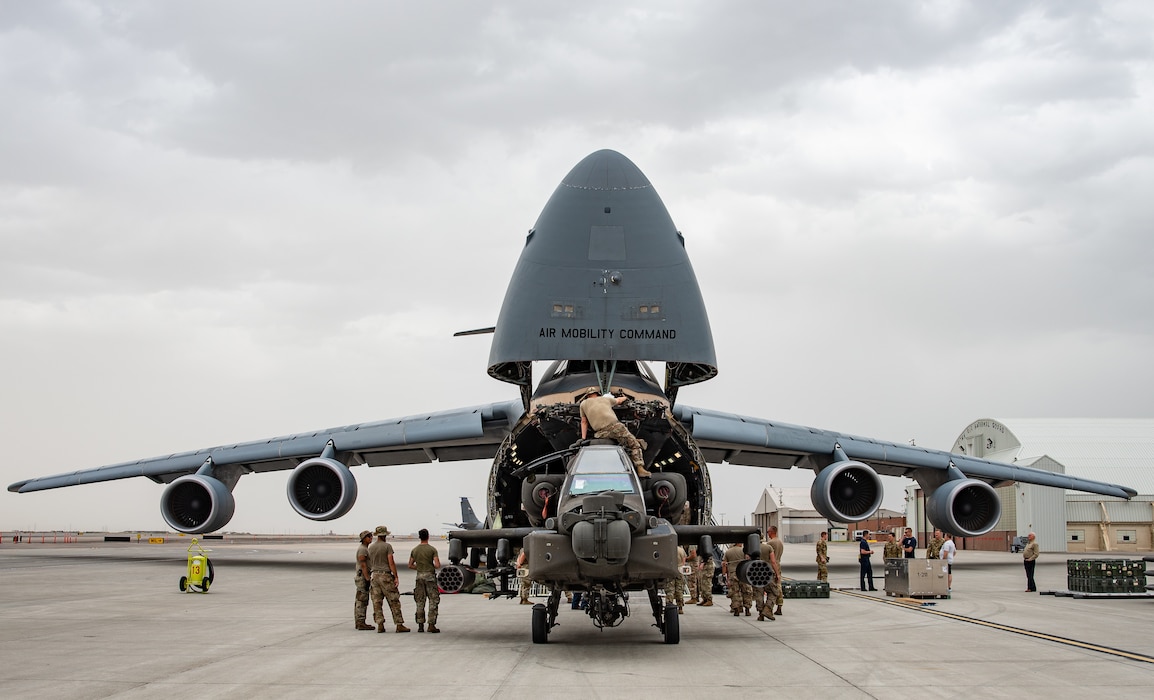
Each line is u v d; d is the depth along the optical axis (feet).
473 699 25.40
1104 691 26.43
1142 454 194.18
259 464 81.87
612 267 47.52
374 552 41.68
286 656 33.65
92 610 51.06
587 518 33.42
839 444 70.74
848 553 164.86
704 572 56.59
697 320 47.57
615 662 32.14
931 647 35.88
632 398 45.60
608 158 48.55
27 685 27.48
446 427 69.00
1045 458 182.50
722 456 72.74
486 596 63.62
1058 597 60.13
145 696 25.79
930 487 80.12
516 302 47.65
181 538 330.54
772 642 37.60
